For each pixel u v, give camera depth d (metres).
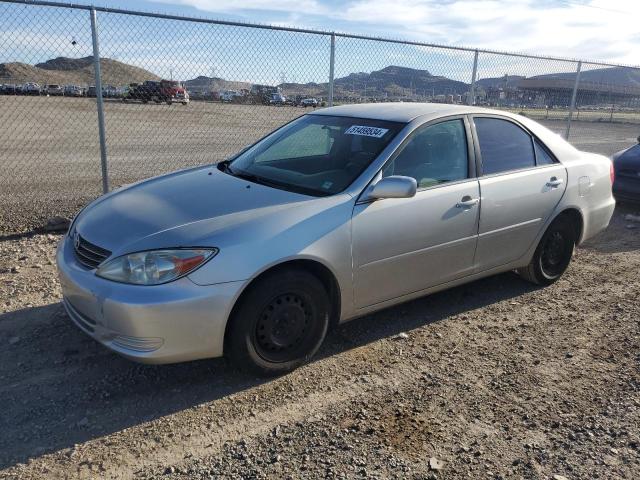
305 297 3.42
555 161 4.95
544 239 4.94
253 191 3.69
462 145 4.29
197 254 3.04
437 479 2.66
